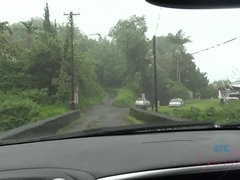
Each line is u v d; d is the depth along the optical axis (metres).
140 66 91.69
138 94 89.12
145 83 90.62
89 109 53.00
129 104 70.06
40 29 78.75
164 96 90.19
